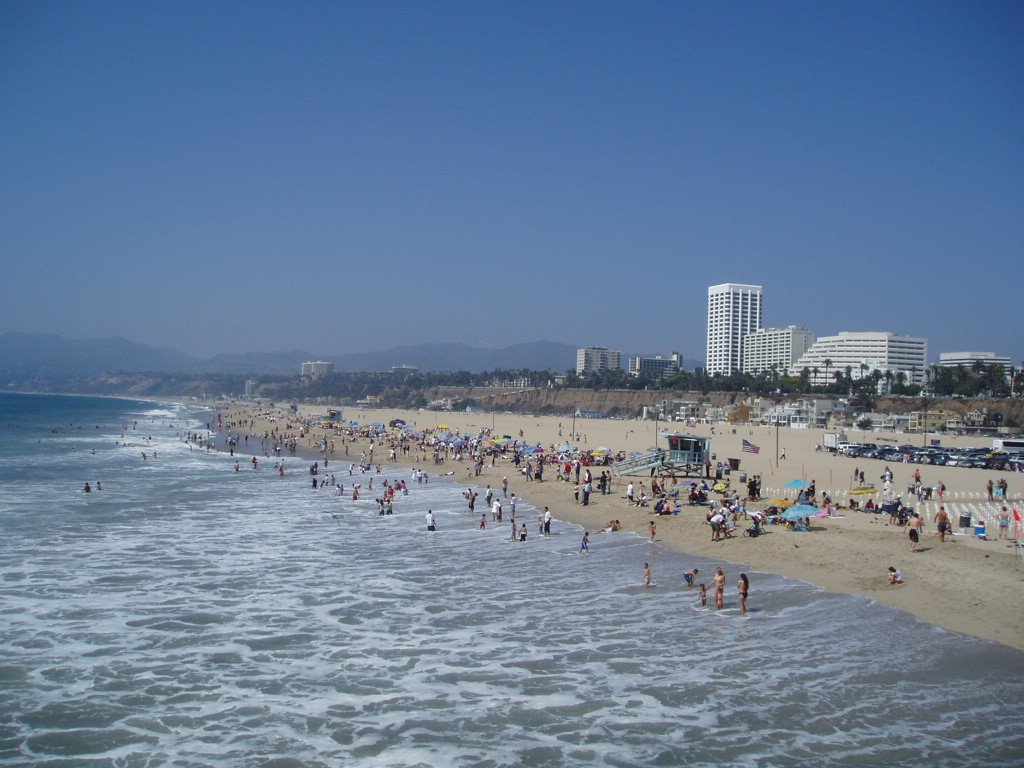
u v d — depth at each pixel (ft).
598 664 70.59
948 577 93.50
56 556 112.88
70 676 67.46
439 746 55.06
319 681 66.64
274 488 201.87
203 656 72.54
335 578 102.32
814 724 58.18
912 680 66.13
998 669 68.08
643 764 52.44
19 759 53.01
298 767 52.11
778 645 75.31
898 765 52.08
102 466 249.34
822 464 246.06
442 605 89.66
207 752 54.08
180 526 140.56
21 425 497.05
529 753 53.98
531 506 168.66
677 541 125.70
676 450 201.67
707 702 62.28
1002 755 53.31
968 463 250.57
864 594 91.56
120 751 54.24
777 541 118.42
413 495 190.19
